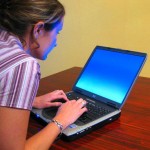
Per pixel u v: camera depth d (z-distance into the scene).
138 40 2.46
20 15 0.75
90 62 1.27
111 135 0.90
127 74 1.08
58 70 2.73
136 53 1.09
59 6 0.81
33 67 0.71
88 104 1.07
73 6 2.56
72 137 0.86
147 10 2.33
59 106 1.04
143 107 1.12
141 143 0.84
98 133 0.92
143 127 0.95
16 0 0.76
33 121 1.03
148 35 2.40
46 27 0.81
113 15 2.48
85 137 0.90
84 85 1.22
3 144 0.68
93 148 0.83
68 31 2.62
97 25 2.57
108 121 0.98
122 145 0.84
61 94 1.16
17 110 0.68
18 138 0.69
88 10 2.55
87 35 2.63
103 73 1.17
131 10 2.40
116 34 2.53
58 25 0.85
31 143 0.76
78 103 1.00
